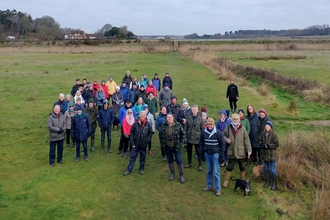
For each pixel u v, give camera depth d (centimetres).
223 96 2048
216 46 6988
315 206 672
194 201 729
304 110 1658
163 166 942
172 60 4556
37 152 1048
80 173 879
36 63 3947
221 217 664
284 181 801
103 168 918
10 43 7425
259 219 659
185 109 1042
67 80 2680
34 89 2250
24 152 1048
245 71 3061
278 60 4375
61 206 698
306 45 7325
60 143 935
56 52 5928
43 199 729
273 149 783
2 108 1686
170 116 805
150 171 902
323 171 835
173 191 777
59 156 948
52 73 3084
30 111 1627
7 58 4606
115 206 702
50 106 1745
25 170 898
